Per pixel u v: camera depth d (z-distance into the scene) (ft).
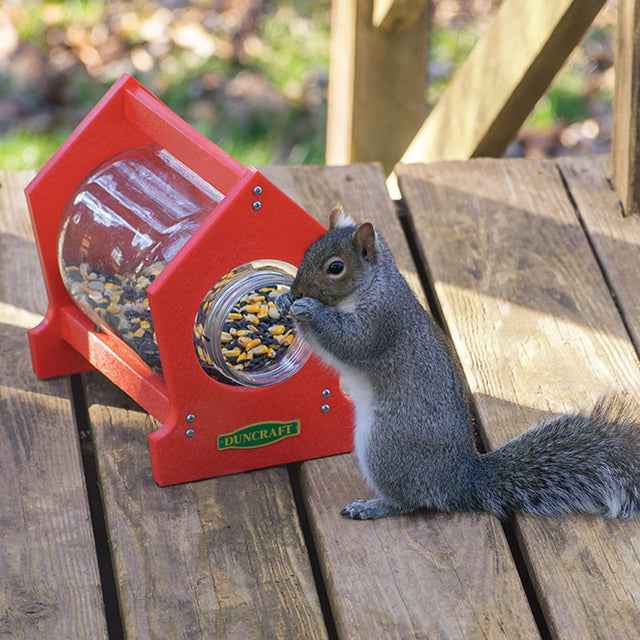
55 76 29.43
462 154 18.81
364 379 12.02
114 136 13.64
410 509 11.95
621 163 16.92
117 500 12.19
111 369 13.34
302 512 12.89
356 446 12.18
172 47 30.91
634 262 15.79
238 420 12.39
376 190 17.44
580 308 14.96
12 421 13.34
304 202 17.13
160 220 12.66
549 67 17.02
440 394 11.80
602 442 11.94
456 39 31.65
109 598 11.86
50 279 13.82
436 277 15.56
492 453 12.02
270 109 28.53
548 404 13.34
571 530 11.57
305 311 11.68
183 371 11.89
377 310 11.80
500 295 15.20
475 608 10.75
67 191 13.65
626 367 13.92
